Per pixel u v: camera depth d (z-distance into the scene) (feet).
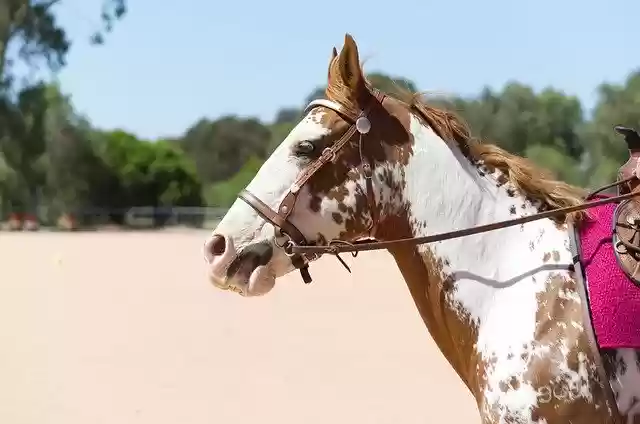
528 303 9.27
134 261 61.93
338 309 38.19
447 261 9.78
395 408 20.58
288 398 21.54
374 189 9.84
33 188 140.36
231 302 40.22
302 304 39.88
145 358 26.61
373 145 9.89
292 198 9.64
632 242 9.14
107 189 146.00
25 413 19.79
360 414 20.02
